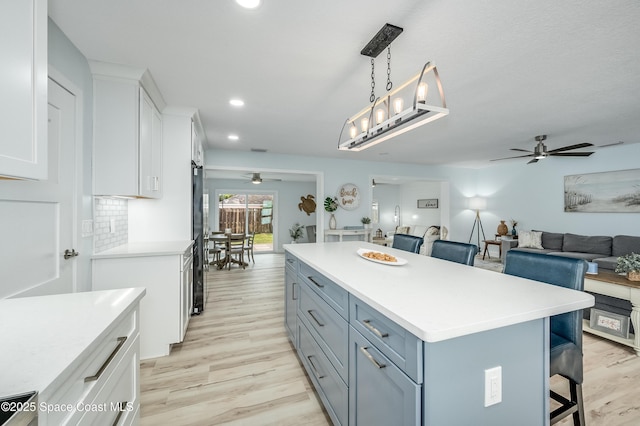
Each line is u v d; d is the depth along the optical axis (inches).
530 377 39.8
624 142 170.1
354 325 48.8
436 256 86.8
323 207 223.9
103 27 64.3
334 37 67.7
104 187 81.7
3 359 25.1
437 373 32.9
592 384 75.5
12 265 48.7
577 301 41.6
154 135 102.7
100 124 81.6
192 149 119.3
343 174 231.6
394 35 66.1
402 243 104.1
